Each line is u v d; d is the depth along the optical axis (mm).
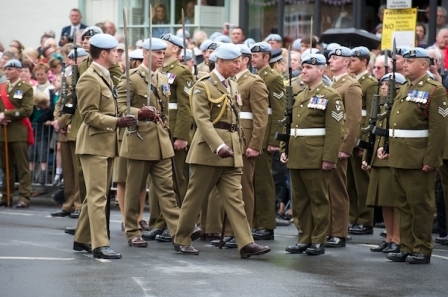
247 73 20609
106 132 17969
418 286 16266
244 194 20656
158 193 19562
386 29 25875
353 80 21156
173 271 16875
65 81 23125
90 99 17781
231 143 18438
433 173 18500
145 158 19375
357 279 16703
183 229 18797
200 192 18625
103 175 17984
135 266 17250
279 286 15852
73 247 18703
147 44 19859
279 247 20188
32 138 26422
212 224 20688
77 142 18125
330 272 17297
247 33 33250
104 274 16422
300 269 17484
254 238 21312
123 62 25969
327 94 19328
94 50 18000
